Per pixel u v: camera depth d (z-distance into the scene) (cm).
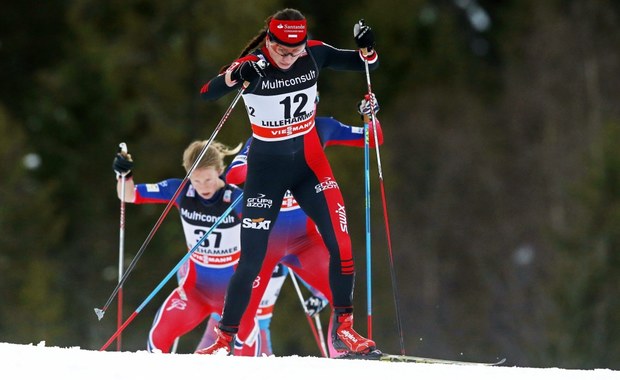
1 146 7406
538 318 7269
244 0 7494
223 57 7450
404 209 8275
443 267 7950
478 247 8031
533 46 8812
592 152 7612
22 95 8275
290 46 1847
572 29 8719
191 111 7462
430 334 7594
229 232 2409
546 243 7619
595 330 6800
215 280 2444
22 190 7338
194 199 2395
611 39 8625
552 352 6919
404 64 8775
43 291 6862
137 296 7119
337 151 7481
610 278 6900
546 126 8431
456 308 7725
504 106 8750
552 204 7944
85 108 7744
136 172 7344
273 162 1947
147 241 2150
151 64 7650
